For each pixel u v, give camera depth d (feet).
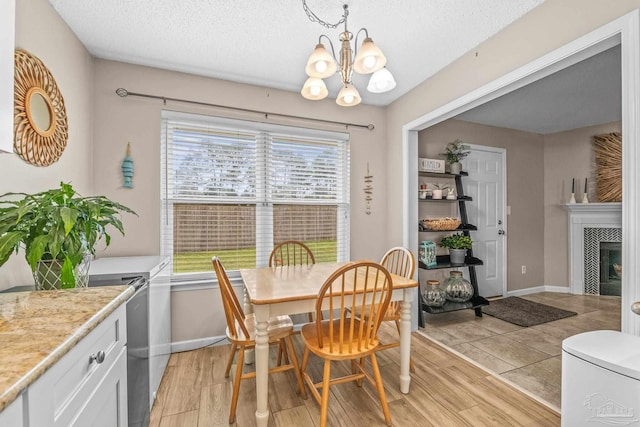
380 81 5.26
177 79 7.97
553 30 5.38
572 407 4.13
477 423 5.09
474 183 12.50
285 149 9.21
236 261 8.66
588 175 13.12
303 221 9.47
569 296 13.05
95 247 7.13
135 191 7.55
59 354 2.11
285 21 6.04
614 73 8.24
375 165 10.39
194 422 5.17
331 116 9.74
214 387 6.21
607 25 4.61
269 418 5.25
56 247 3.33
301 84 8.77
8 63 3.13
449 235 11.55
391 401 5.71
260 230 8.92
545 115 11.62
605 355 3.86
